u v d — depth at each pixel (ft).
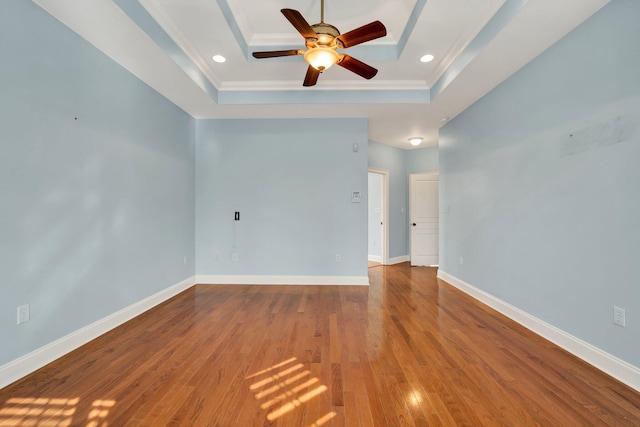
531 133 9.00
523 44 8.13
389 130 16.52
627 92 6.22
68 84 7.54
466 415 5.34
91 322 8.34
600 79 6.79
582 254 7.29
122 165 9.50
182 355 7.50
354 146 14.40
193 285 14.29
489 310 10.89
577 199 7.43
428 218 20.58
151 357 7.39
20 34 6.38
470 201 12.69
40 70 6.83
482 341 8.33
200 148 14.58
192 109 13.23
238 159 14.57
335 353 7.64
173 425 5.08
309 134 14.49
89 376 6.52
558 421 5.18
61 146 7.38
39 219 6.86
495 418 5.26
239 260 14.64
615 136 6.47
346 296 12.64
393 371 6.80
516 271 9.77
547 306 8.46
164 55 8.74
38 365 6.77
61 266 7.40
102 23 7.34
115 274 9.25
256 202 14.57
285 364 7.10
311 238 14.52
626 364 6.26
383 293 13.11
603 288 6.77
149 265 10.96
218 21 8.48
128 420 5.18
